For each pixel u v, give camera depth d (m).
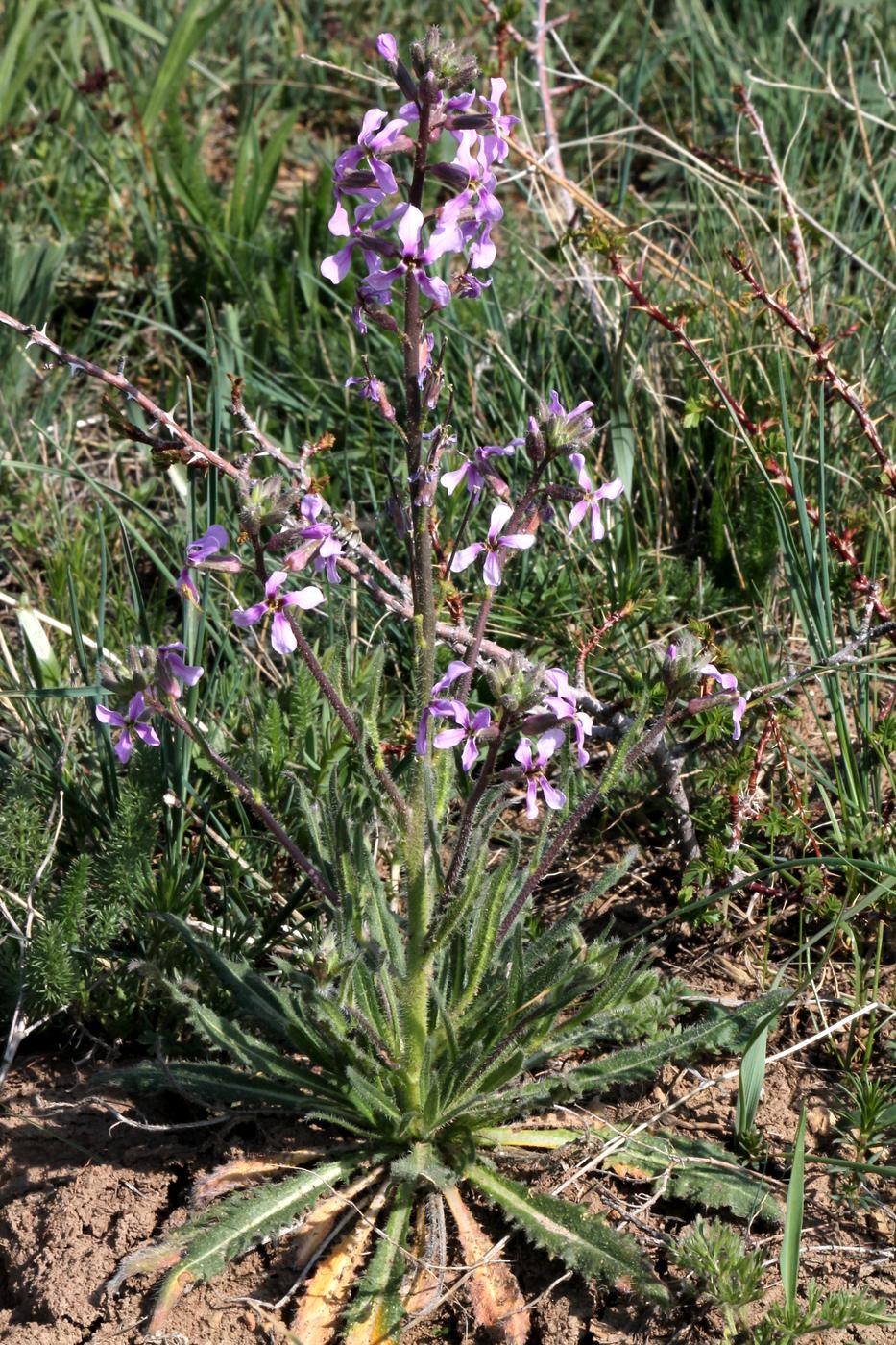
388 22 9.86
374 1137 3.72
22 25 8.39
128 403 6.46
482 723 3.06
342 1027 3.61
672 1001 4.05
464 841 3.33
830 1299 3.24
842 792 4.54
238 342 6.36
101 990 4.18
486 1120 3.67
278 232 7.79
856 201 6.85
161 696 3.35
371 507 5.98
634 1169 3.72
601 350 6.35
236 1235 3.44
